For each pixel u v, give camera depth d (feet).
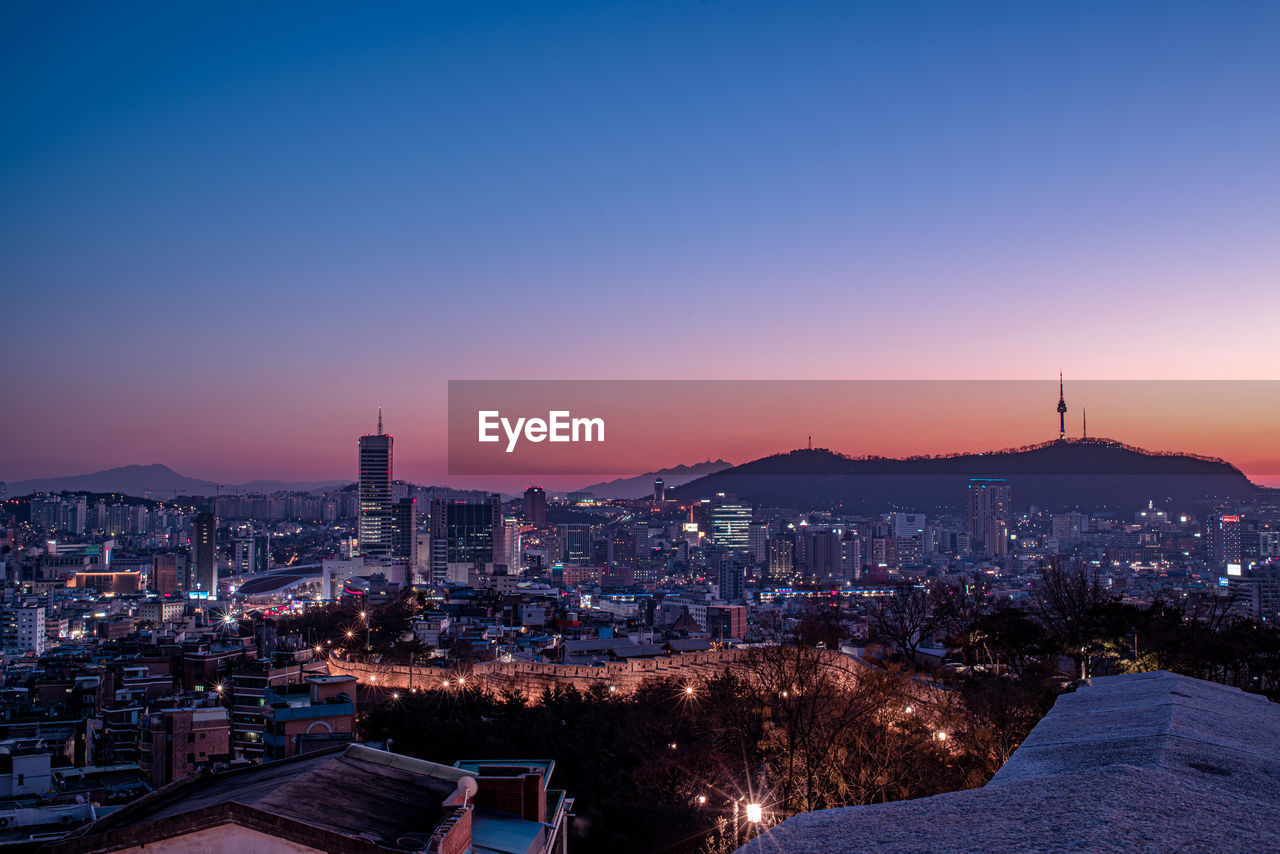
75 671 503.61
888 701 173.58
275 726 230.07
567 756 188.55
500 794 86.48
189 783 81.71
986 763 156.46
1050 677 201.16
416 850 64.49
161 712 279.90
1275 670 224.53
